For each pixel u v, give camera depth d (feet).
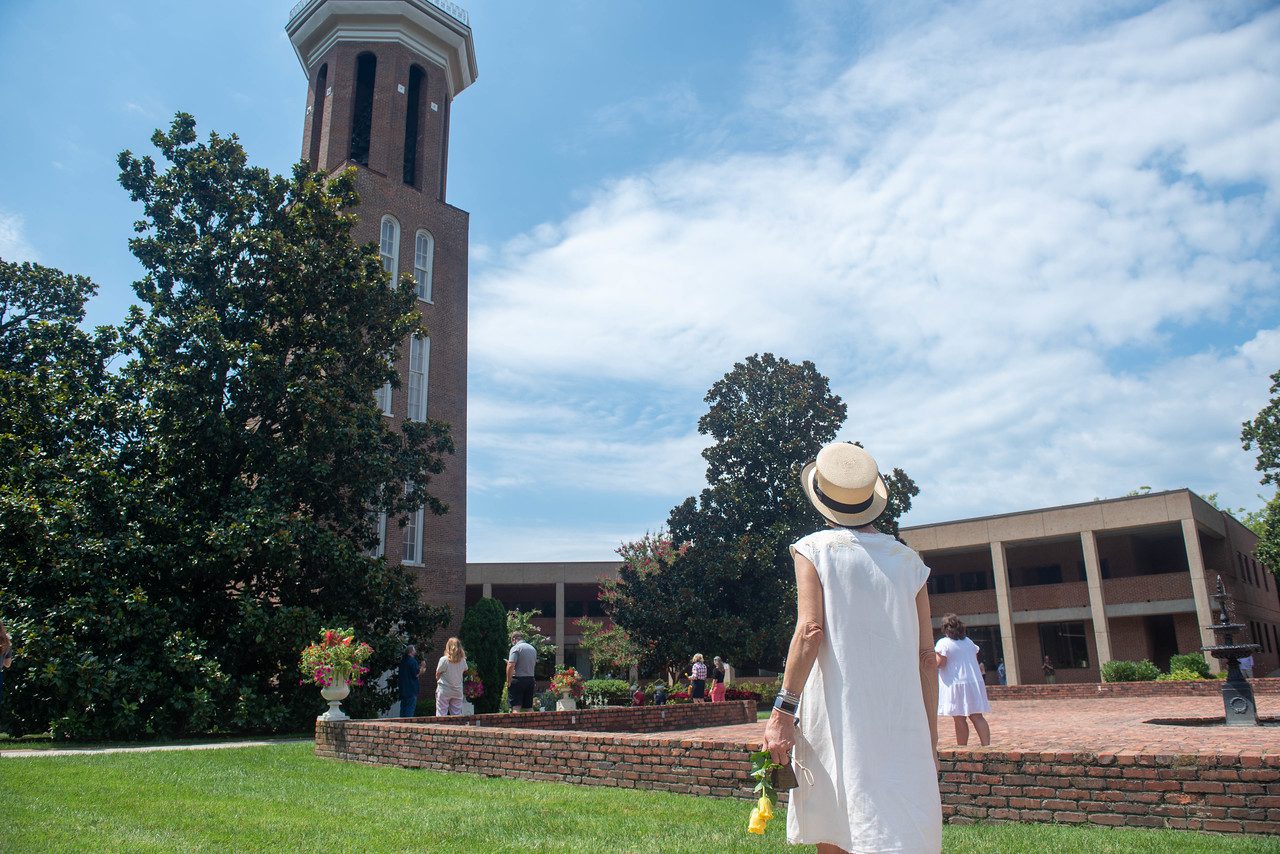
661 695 89.15
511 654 55.16
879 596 9.61
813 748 9.39
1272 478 119.96
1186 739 32.19
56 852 16.57
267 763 34.17
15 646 48.70
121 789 25.90
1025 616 123.24
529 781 28.27
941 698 32.42
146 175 63.93
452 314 103.24
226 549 54.08
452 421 99.14
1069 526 117.91
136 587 54.90
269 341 62.54
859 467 10.55
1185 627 116.98
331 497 64.95
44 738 52.44
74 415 59.16
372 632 63.46
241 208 63.62
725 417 103.50
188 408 57.67
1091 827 19.01
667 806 22.25
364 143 110.42
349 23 106.63
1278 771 17.48
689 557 98.53
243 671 58.90
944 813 21.04
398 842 17.92
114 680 49.01
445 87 114.01
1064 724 47.47
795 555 10.12
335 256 65.31
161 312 60.34
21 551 53.16
